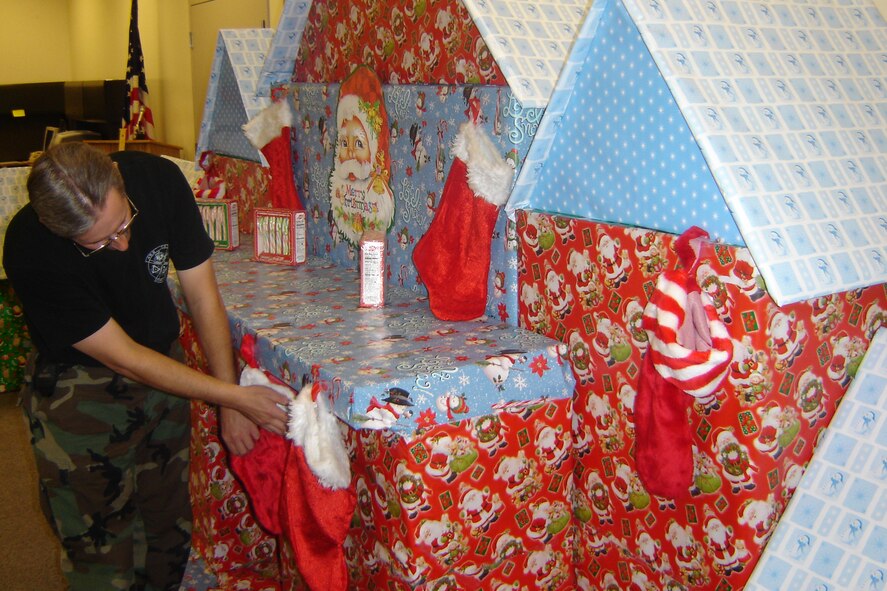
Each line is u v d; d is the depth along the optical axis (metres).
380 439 1.31
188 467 1.77
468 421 1.30
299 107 2.20
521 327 1.51
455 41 1.60
